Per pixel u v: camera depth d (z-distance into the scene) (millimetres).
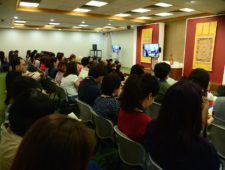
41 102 1107
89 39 17766
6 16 9594
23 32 15820
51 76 5531
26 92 1202
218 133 1974
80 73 4930
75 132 516
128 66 15055
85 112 2693
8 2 6559
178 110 1106
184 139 1088
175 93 1129
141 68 3686
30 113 1072
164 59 10977
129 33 14695
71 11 9117
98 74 3041
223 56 7500
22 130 1073
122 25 12695
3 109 4660
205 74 2227
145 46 10406
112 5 7773
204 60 8188
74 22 12055
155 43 10773
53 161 488
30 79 1700
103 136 2318
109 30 16219
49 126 517
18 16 9766
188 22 8836
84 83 3051
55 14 9117
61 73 4840
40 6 8148
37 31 16188
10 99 1619
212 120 2273
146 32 11469
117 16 10188
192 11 8445
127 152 1792
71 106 3986
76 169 507
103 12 9211
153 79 2039
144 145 1472
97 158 2303
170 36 10594
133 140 1735
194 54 8609
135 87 1791
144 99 2000
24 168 499
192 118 1102
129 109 1786
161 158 1176
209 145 1120
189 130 1106
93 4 7707
